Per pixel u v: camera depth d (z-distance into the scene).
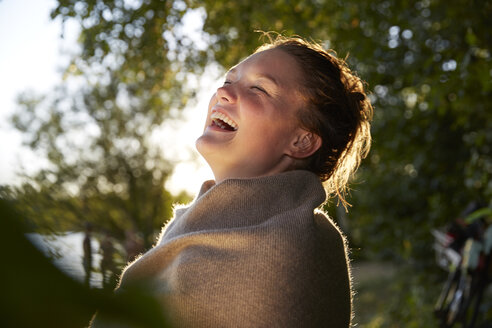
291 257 0.95
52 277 0.15
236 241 0.97
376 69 5.05
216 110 1.17
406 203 6.10
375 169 6.17
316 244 1.00
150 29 3.88
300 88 1.17
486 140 4.27
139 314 0.17
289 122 1.16
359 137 1.37
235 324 0.92
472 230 3.09
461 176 5.29
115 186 13.10
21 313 0.15
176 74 4.40
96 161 12.98
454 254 3.29
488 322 3.79
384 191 6.16
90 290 0.16
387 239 6.37
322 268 1.01
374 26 4.61
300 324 0.93
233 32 4.52
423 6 4.49
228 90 1.16
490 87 3.37
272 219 1.01
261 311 0.92
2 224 0.15
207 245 0.99
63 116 12.92
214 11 4.36
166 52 4.05
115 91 11.45
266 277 0.94
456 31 3.78
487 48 3.48
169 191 13.01
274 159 1.18
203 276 0.95
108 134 12.98
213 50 4.32
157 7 3.82
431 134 5.30
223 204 1.06
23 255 0.15
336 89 1.22
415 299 5.03
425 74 4.42
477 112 4.02
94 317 0.17
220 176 1.21
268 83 1.16
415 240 5.73
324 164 1.27
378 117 5.59
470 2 3.46
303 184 1.11
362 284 9.81
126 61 4.09
